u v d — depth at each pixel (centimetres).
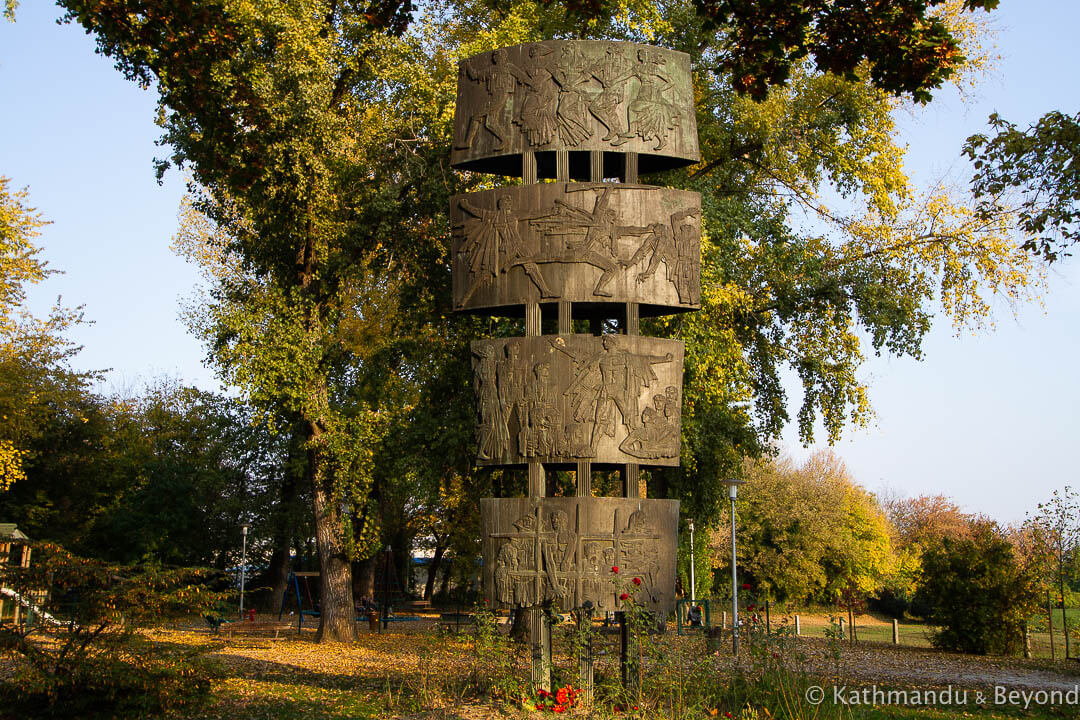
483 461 1445
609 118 1501
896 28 1236
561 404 1419
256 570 4784
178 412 4716
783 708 1275
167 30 1479
